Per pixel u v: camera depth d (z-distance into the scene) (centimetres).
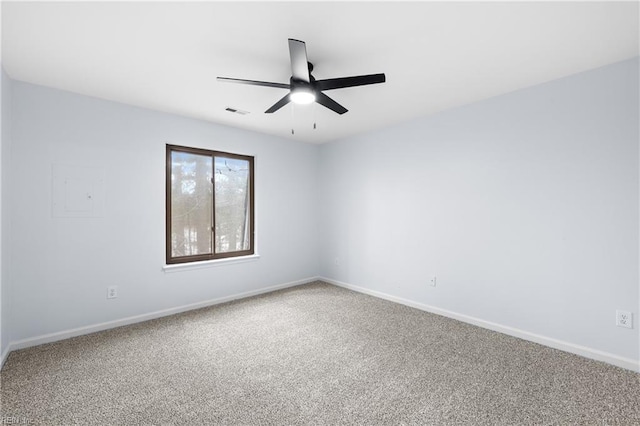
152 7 161
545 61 222
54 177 267
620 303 224
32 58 216
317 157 494
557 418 168
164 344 260
